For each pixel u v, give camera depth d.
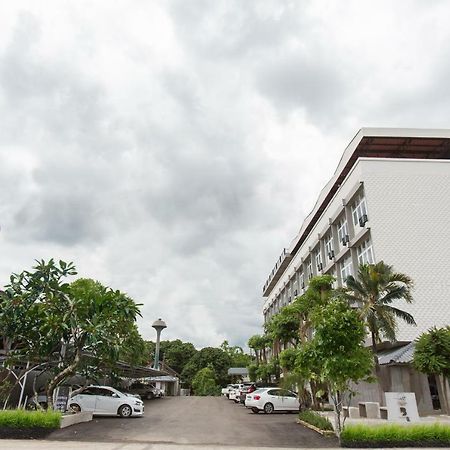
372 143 30.45
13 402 20.53
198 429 16.03
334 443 12.71
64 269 18.03
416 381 22.19
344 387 12.71
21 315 17.22
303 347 14.49
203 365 75.00
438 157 31.73
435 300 23.91
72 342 18.20
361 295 22.09
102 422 17.47
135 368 30.97
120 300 18.19
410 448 11.68
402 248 24.95
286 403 24.14
